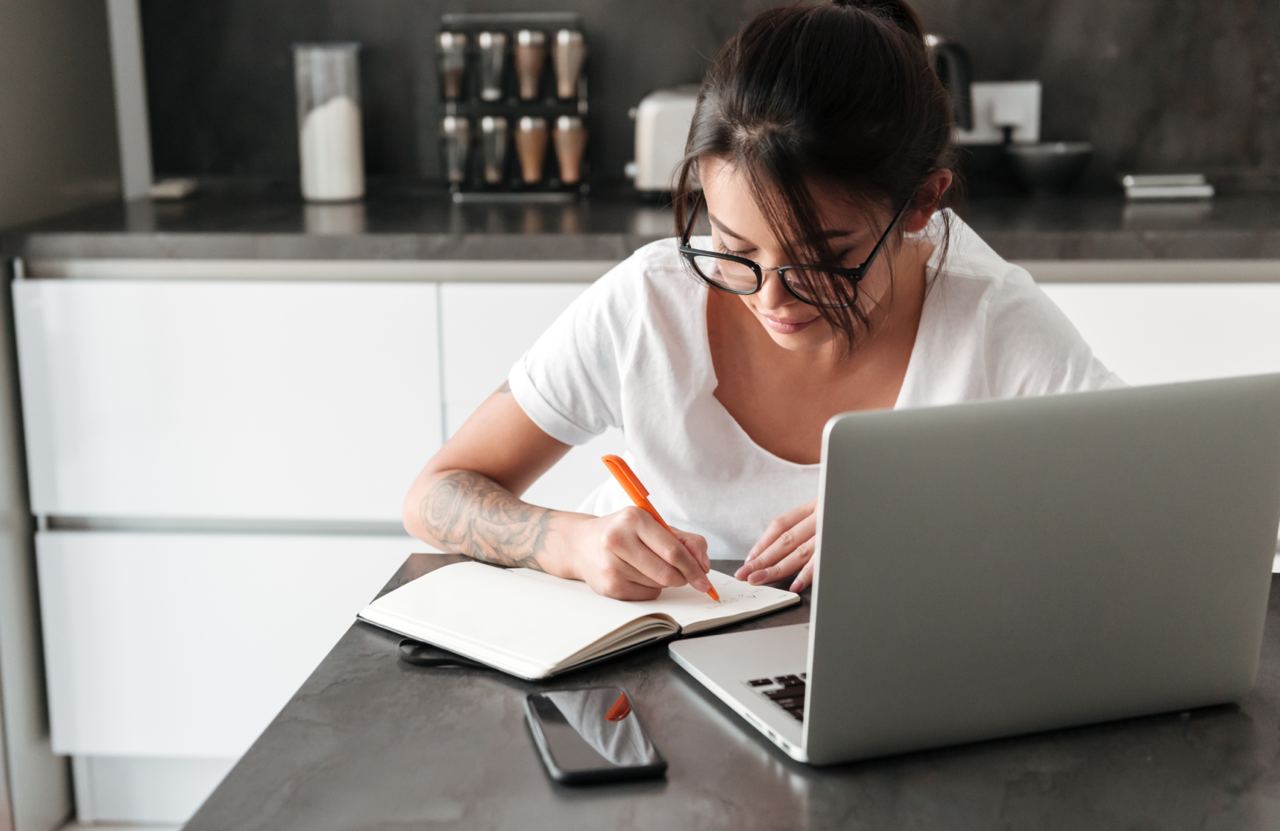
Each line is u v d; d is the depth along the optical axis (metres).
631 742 0.88
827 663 0.84
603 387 1.43
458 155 2.71
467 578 1.18
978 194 2.73
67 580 2.36
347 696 0.98
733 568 1.28
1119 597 0.90
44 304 2.27
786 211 1.05
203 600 2.36
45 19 2.45
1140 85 2.75
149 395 2.30
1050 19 2.73
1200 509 0.91
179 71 2.86
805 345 1.19
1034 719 0.91
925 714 0.88
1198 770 0.87
